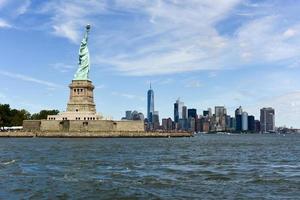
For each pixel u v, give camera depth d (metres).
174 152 159.62
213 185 71.62
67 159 119.44
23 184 71.38
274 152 169.50
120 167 99.31
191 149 184.12
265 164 111.12
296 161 122.00
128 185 71.25
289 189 67.88
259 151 176.25
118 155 138.25
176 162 114.38
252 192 65.06
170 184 72.50
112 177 80.75
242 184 72.75
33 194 62.91
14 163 106.19
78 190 66.31
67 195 62.47
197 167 100.94
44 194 63.03
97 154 141.75
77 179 77.50
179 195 62.59
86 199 60.03
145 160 119.94
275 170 95.50
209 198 60.28
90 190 66.38
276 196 61.81
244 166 104.81
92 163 108.12
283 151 177.75
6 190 65.88
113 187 69.12
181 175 84.50
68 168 95.56
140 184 72.38
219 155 146.00
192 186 70.56
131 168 97.38
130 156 134.88
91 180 76.31
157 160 120.44
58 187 68.75
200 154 150.38
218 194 63.31
